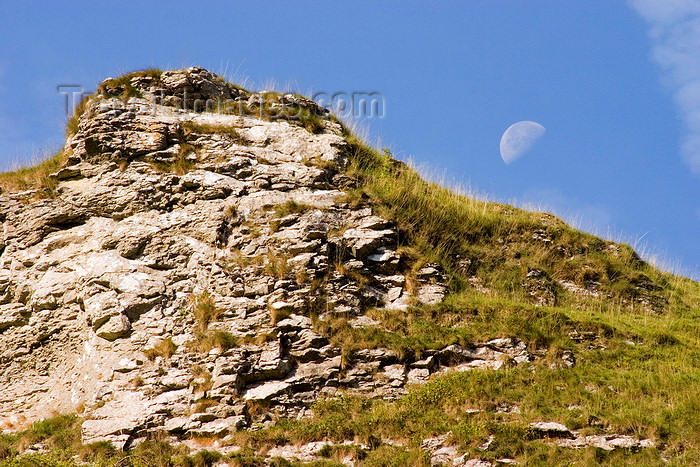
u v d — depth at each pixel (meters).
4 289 87.56
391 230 93.31
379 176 104.00
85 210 91.81
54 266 88.25
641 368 78.75
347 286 85.56
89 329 82.88
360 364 78.56
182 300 83.75
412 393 74.81
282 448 70.19
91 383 78.25
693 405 70.69
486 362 79.25
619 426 68.38
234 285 83.88
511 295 92.19
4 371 83.19
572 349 80.75
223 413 73.50
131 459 69.25
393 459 66.69
